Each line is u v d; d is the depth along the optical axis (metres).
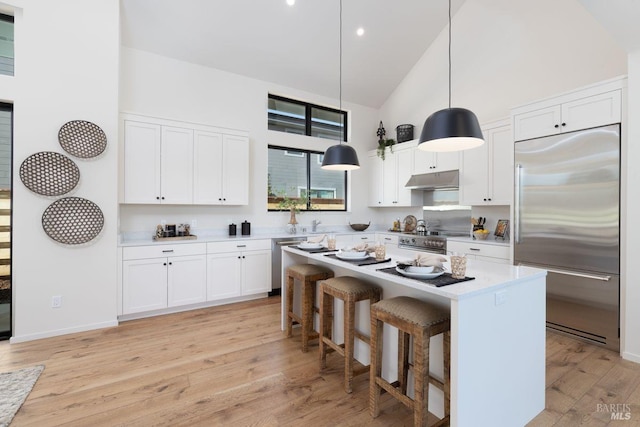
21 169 2.75
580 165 2.77
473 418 1.49
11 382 2.13
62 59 2.92
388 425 1.75
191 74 4.12
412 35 4.67
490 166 3.83
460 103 4.54
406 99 5.39
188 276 3.60
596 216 2.68
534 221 3.10
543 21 3.65
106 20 3.12
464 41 4.47
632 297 2.46
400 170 5.12
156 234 3.83
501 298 1.61
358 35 4.41
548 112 2.99
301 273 2.68
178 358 2.50
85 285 3.04
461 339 1.43
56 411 1.84
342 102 5.50
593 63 3.26
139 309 3.32
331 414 1.84
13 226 2.75
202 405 1.91
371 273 1.91
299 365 2.41
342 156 2.78
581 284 2.79
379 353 1.82
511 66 3.95
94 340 2.83
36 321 2.84
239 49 4.16
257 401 1.95
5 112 2.86
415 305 1.72
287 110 5.09
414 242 4.57
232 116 4.43
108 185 3.12
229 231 4.29
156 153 3.56
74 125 2.95
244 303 3.95
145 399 1.96
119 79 3.44
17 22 2.77
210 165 3.91
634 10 2.00
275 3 3.75
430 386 1.88
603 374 2.27
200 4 3.56
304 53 4.46
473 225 4.21
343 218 5.55
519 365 1.73
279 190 4.98
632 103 2.45
